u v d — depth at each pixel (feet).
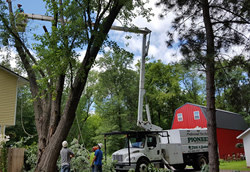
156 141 44.68
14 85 55.01
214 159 25.76
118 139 102.53
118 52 30.89
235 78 29.01
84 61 29.48
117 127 104.17
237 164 65.92
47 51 26.76
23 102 98.94
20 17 33.35
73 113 28.86
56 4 28.14
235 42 26.53
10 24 32.32
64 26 27.30
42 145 29.22
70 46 27.12
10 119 52.60
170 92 120.78
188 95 137.18
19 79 56.65
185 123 98.22
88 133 143.43
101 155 32.22
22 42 33.17
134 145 43.47
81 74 28.55
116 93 115.14
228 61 26.25
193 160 52.06
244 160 82.74
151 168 39.45
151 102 127.85
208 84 27.07
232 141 91.86
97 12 30.22
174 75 128.67
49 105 31.71
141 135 43.57
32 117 102.12
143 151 42.24
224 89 30.01
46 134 30.04
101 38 28.63
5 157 33.17
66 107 28.84
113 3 31.78
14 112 53.57
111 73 115.03
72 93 28.96
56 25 29.55
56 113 29.73
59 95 30.32
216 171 25.44
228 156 86.53
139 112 48.52
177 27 29.66
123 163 40.32
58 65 26.55
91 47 30.94
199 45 26.25
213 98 26.86
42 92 32.71
